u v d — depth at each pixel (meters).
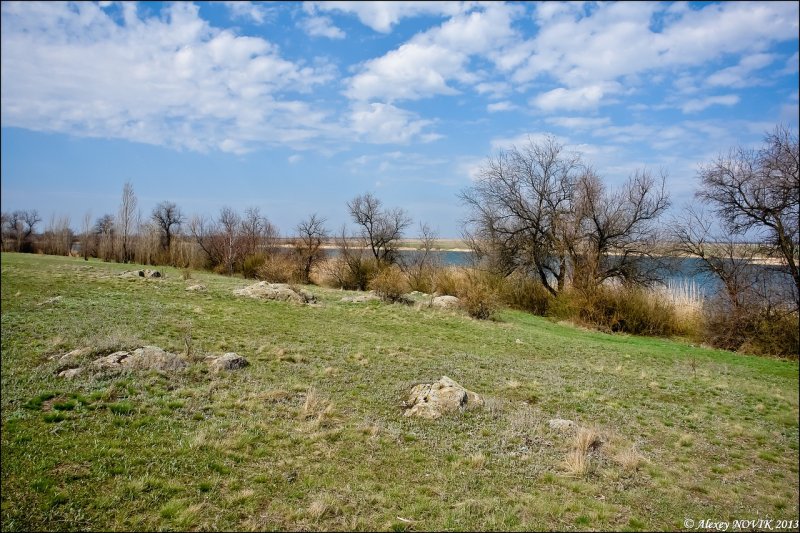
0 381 10.89
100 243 64.88
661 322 31.91
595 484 8.58
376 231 48.22
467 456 9.27
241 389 11.96
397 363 16.64
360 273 46.06
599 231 36.12
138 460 7.92
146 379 11.77
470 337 24.27
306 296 30.72
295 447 9.06
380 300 33.12
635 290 33.41
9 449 7.88
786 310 27.02
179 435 9.00
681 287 38.53
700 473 9.78
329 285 47.69
